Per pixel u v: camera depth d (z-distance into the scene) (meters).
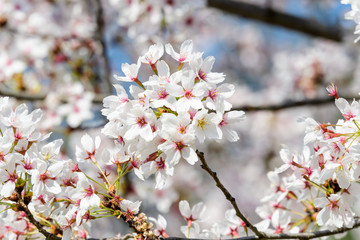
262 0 8.73
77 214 2.75
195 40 7.34
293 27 7.04
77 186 2.78
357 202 3.05
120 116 2.69
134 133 2.62
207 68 2.74
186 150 2.62
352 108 2.80
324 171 2.71
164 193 6.21
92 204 2.72
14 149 2.85
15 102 6.48
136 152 2.78
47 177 2.80
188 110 2.67
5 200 2.86
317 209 3.37
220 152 9.12
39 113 2.98
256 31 11.18
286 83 7.99
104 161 2.87
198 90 2.62
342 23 7.23
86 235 3.05
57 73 6.71
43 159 2.87
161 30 6.47
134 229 2.83
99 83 6.71
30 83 6.54
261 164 9.05
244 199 9.04
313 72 7.68
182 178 8.17
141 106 2.68
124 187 5.87
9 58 6.47
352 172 2.71
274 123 8.79
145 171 2.77
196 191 8.31
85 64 6.68
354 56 8.10
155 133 2.64
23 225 3.09
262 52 11.20
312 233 3.06
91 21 7.04
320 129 2.81
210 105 2.66
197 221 3.34
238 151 9.17
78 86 6.26
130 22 6.41
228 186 9.13
